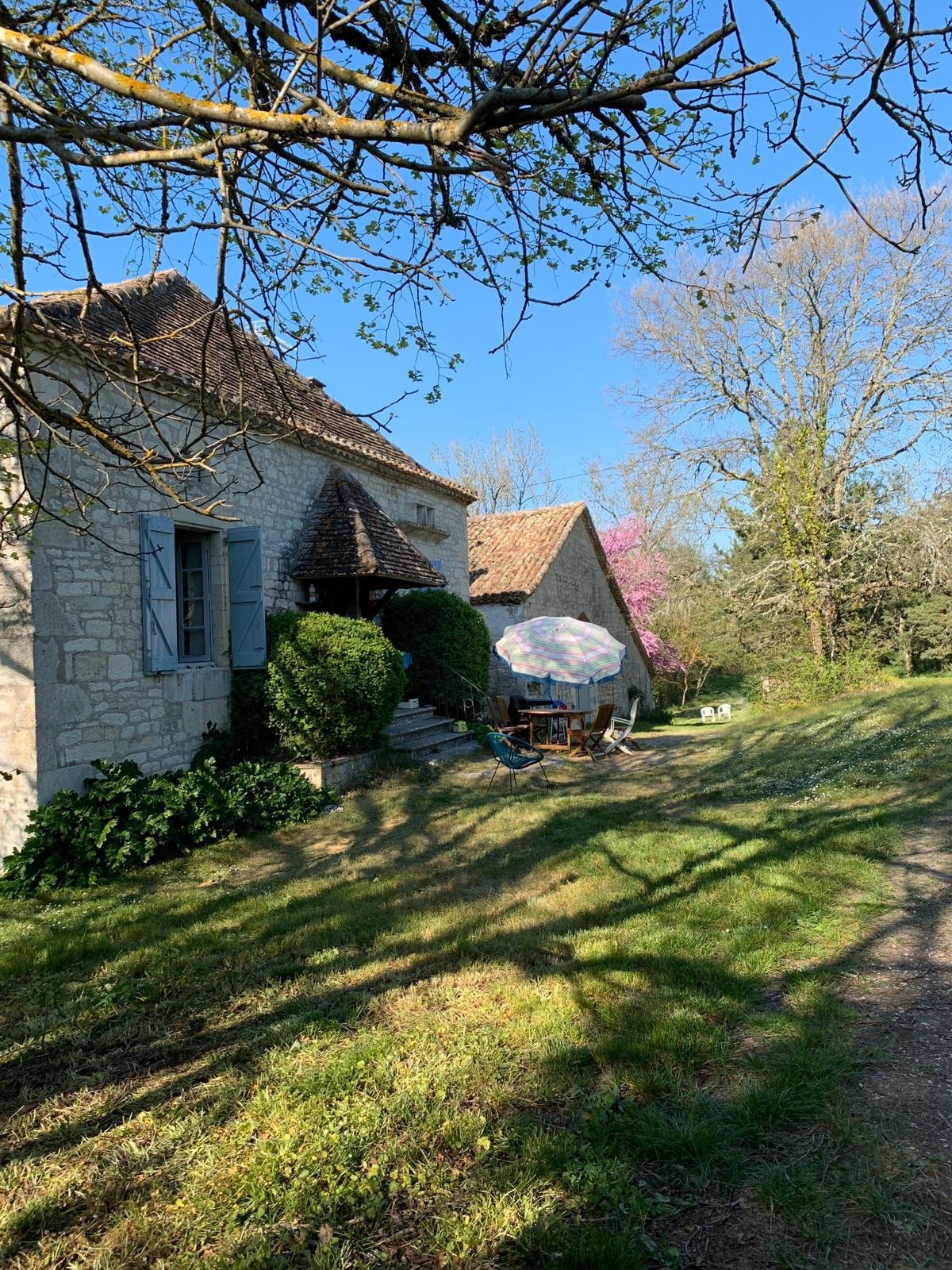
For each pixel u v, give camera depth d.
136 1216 2.53
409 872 6.37
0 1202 2.65
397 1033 3.57
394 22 3.11
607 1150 2.67
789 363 18.61
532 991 3.91
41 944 5.06
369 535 11.34
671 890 5.36
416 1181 2.61
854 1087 2.97
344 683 9.27
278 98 2.57
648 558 24.95
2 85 2.68
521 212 3.23
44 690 7.12
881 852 5.88
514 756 9.82
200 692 9.20
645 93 2.50
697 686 30.02
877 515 18.56
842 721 12.89
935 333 16.94
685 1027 3.40
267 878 6.48
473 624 14.34
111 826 6.73
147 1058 3.60
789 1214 2.35
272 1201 2.55
